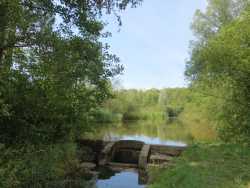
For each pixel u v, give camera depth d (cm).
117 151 2062
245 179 727
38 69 877
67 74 917
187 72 1380
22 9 737
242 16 1225
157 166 1448
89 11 915
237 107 1187
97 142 1914
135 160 1994
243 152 1069
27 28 801
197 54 1309
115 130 3881
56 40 841
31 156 873
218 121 1412
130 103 6781
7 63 876
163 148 1873
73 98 1017
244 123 1163
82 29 928
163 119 7262
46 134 1001
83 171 1425
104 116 4428
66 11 866
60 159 1180
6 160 766
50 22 867
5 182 693
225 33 1188
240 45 1131
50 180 994
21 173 783
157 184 877
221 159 995
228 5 2741
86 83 1094
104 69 1098
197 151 1216
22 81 897
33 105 923
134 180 1419
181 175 842
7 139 889
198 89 1464
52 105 948
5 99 849
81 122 1112
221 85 1252
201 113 2898
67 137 1134
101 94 1124
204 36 2795
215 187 680
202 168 885
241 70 1098
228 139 1291
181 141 2694
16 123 915
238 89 1162
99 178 1441
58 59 873
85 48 959
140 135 3300
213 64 1171
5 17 709
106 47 1097
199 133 3262
